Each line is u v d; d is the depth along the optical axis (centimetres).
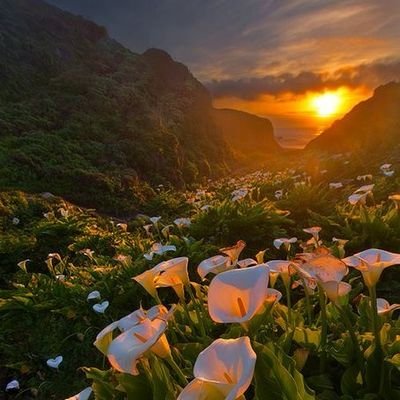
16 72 3769
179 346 308
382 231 628
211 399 159
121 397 280
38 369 519
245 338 171
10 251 884
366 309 318
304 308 369
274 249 747
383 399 253
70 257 941
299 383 223
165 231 752
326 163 1830
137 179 2477
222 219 790
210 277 623
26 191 1877
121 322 240
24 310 603
